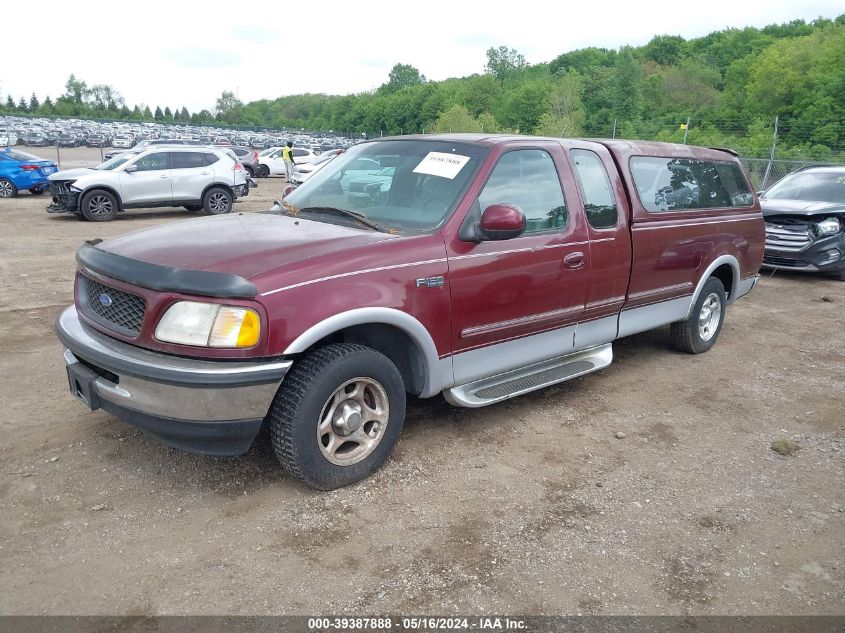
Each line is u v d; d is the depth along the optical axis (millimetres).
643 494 3811
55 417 4465
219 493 3605
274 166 35312
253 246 3574
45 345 5992
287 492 3641
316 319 3344
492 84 104812
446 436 4434
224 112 181750
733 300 6641
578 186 4766
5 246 11383
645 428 4711
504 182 4281
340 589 2908
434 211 4074
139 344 3314
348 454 3689
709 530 3484
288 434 3408
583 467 4094
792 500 3816
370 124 129250
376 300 3564
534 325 4492
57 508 3418
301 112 198625
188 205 17031
